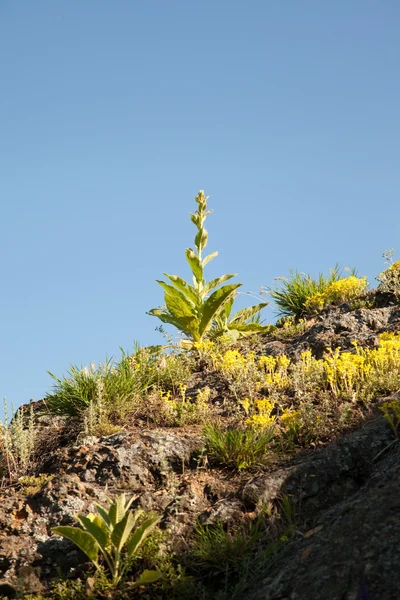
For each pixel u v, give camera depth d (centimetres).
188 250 1105
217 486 587
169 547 525
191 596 482
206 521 543
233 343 1062
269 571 471
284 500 538
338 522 467
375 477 539
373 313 965
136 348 1012
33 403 935
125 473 623
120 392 808
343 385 749
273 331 1105
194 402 810
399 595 374
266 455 621
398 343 783
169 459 641
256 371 833
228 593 479
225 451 626
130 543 504
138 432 687
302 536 496
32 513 579
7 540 549
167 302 1067
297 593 409
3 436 724
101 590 491
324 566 422
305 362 838
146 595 486
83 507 579
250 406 759
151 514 554
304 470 572
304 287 1234
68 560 532
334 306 1100
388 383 724
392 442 585
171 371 902
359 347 854
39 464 697
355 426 654
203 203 1130
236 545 508
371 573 396
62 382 819
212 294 1044
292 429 655
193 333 1066
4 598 504
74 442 727
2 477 686
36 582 516
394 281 1066
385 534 425
